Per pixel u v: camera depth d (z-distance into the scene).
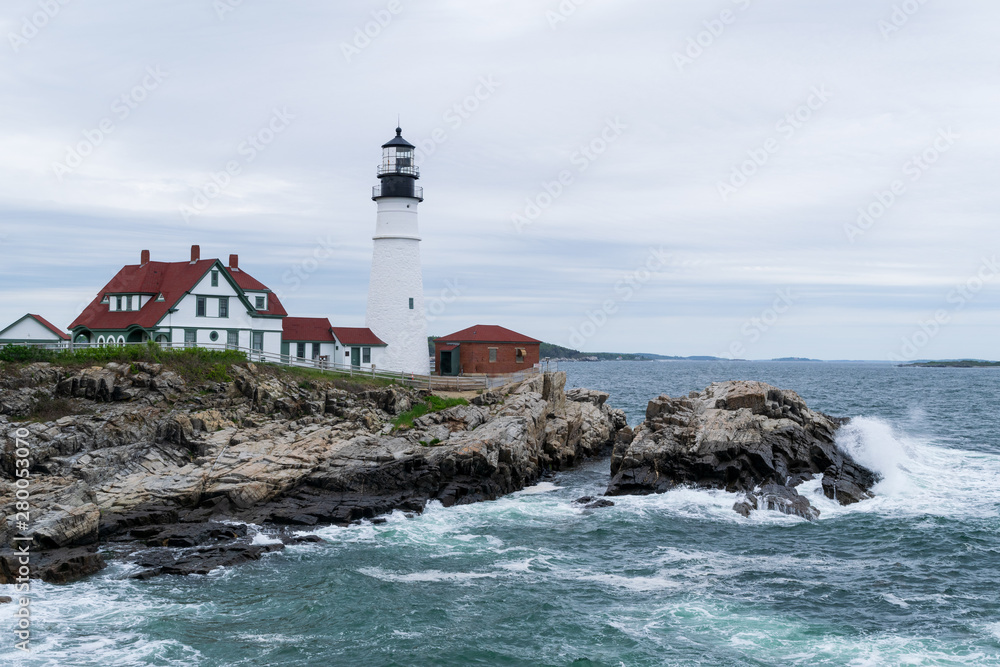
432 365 89.31
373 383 60.91
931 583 32.22
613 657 26.20
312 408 52.66
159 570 32.72
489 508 43.97
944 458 55.88
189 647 26.59
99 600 29.95
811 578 33.03
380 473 44.47
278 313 65.12
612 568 34.47
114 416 44.28
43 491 37.19
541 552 36.56
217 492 40.53
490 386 66.81
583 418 62.06
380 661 25.89
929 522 40.16
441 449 47.41
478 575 33.47
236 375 53.16
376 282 70.19
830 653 26.25
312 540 37.34
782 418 51.94
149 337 59.69
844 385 169.38
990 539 37.44
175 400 48.94
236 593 31.03
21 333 61.38
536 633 27.89
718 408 52.69
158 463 42.66
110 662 25.45
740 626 28.39
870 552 36.28
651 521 41.38
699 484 46.53
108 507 38.19
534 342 75.31
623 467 48.25
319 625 28.39
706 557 35.88
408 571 33.84
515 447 49.47
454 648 26.77
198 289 60.34
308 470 43.72
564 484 50.50
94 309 66.00
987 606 29.84
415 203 70.50
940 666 25.19
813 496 44.56
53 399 46.44
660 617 29.20
